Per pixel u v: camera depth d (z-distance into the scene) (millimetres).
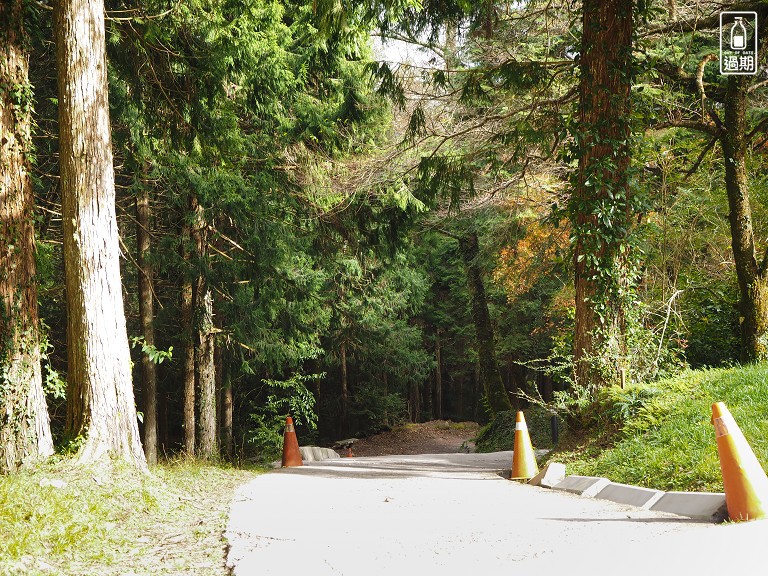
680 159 22281
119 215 22031
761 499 6207
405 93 20906
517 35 21625
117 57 15586
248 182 20891
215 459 19406
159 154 18547
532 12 20688
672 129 21328
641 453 10352
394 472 15844
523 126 18281
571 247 14312
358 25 16172
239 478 14180
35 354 10711
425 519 7930
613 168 13625
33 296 10805
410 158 23125
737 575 4152
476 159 20453
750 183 20969
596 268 13742
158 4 15844
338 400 49344
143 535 7480
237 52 17078
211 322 22656
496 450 30484
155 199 22641
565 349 22531
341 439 48469
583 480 10352
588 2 14188
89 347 10516
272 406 31031
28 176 10969
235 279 22422
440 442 47125
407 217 24406
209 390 22625
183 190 19578
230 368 26578
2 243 10500
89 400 10477
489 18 18875
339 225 24109
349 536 6730
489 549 5844
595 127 13805
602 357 13500
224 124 16938
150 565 5844
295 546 6176
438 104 22359
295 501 10062
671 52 20844
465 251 35938
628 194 14016
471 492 10961
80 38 10672
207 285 21875
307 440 47156
